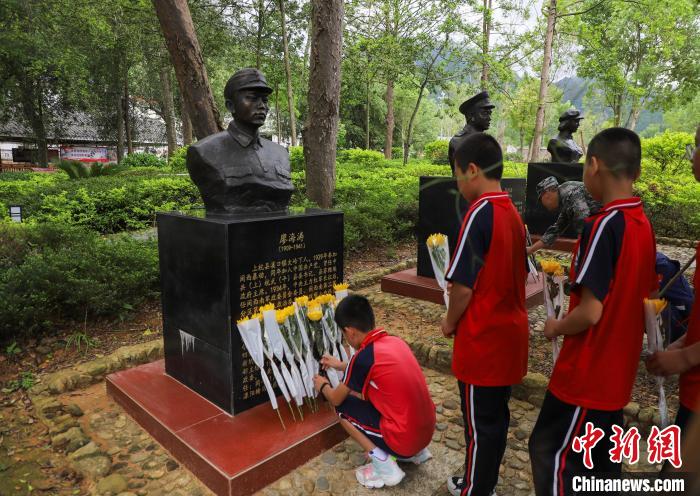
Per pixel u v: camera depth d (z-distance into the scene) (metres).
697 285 1.54
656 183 7.45
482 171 1.83
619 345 1.54
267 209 2.93
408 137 17.52
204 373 2.75
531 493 2.22
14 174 13.05
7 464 2.38
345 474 2.34
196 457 2.27
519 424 2.77
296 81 18.03
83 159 24.75
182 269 2.78
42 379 3.19
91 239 4.92
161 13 5.62
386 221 6.99
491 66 11.56
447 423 2.79
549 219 6.71
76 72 16.81
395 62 14.03
